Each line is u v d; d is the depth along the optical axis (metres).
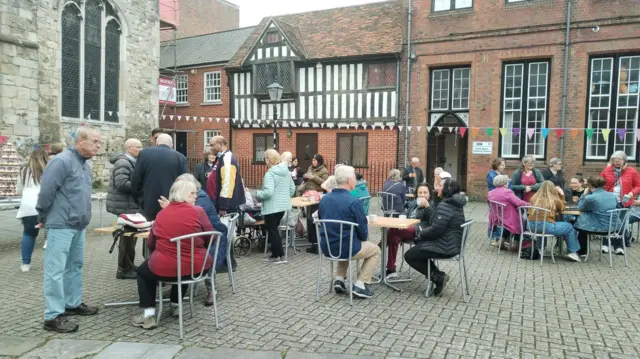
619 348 3.46
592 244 7.72
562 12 12.21
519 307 4.41
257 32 18.88
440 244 4.63
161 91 19.45
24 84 12.41
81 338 3.59
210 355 3.27
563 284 5.24
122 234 4.41
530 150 12.99
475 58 13.34
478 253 6.97
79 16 14.35
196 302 4.52
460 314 4.20
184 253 3.69
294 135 16.83
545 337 3.66
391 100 14.94
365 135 15.45
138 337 3.62
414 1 14.17
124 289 4.92
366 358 3.23
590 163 12.22
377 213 11.06
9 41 11.95
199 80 20.11
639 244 7.73
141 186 4.90
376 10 16.73
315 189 7.89
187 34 27.34
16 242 7.38
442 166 15.48
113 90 15.71
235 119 18.00
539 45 12.53
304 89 16.38
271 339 3.58
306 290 4.95
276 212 6.16
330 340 3.56
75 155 3.85
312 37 16.86
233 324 3.91
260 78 17.08
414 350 3.38
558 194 7.00
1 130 11.88
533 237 6.40
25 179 5.62
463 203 4.67
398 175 8.21
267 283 5.22
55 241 3.73
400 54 14.55
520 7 12.69
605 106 12.11
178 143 21.06
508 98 13.20
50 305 3.71
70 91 14.23
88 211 3.96
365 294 4.65
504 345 3.49
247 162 17.98
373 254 4.67
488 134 12.47
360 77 15.43
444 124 14.27
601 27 11.82
